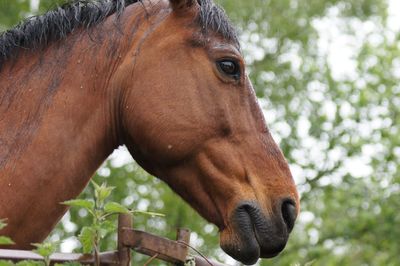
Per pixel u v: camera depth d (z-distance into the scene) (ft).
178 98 18.49
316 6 54.13
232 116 18.58
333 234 46.57
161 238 16.31
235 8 52.75
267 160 18.56
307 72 52.03
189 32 18.83
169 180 18.89
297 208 18.52
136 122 18.56
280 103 51.42
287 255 45.88
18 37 18.65
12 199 17.53
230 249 18.13
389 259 45.85
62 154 17.99
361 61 50.24
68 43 18.70
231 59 18.75
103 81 18.60
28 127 17.95
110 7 19.17
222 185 18.33
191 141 18.43
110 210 14.88
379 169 47.03
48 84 18.30
